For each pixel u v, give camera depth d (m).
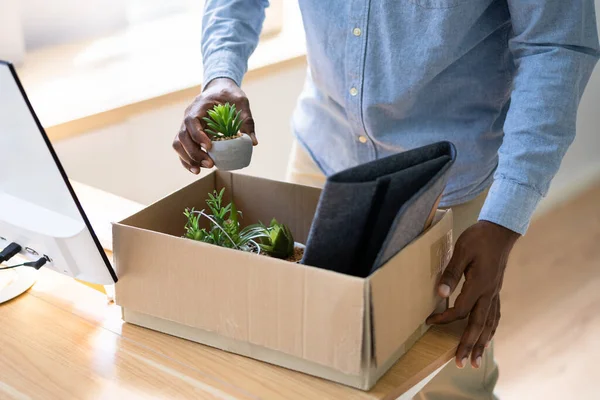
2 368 1.11
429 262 1.12
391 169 1.04
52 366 1.11
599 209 3.64
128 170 2.41
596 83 3.54
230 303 1.10
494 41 1.44
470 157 1.54
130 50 2.43
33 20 2.13
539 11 1.23
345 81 1.53
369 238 1.05
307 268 1.02
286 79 2.86
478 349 1.17
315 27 1.51
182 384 1.07
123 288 1.19
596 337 2.71
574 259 3.22
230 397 1.04
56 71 2.25
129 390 1.06
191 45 2.63
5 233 1.27
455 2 1.34
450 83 1.47
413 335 1.15
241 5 1.69
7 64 0.99
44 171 1.09
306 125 1.76
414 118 1.53
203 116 1.41
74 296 1.31
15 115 1.05
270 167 2.97
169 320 1.18
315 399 1.03
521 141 1.23
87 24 2.27
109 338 1.18
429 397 1.46
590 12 1.25
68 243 1.16
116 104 2.29
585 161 3.75
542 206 3.58
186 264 1.12
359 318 0.99
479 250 1.16
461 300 1.15
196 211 1.24
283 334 1.07
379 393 1.04
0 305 1.28
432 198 1.06
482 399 1.53
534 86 1.25
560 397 2.38
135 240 1.15
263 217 1.37
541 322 2.78
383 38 1.43
